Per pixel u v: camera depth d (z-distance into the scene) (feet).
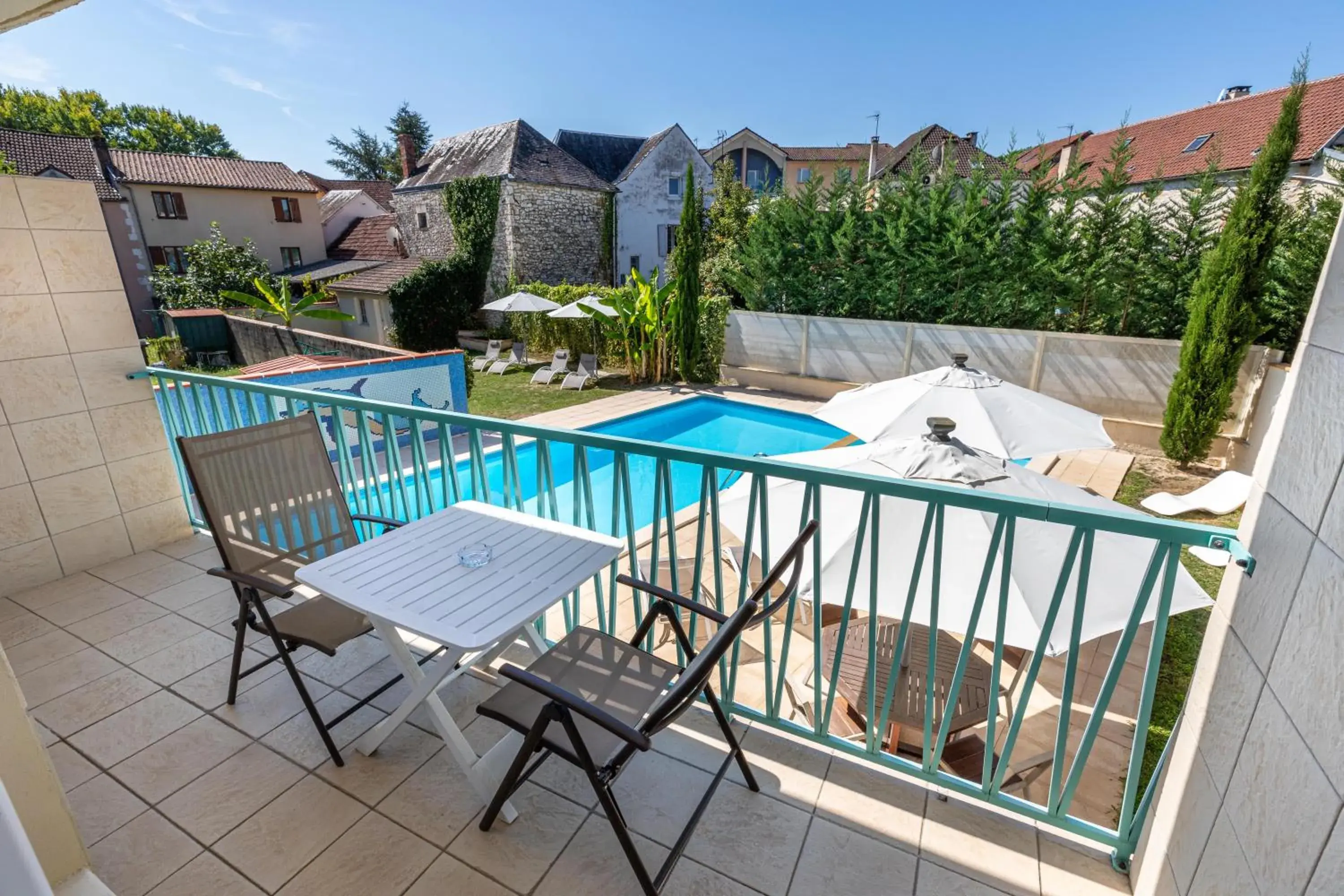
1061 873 5.86
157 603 10.75
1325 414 3.45
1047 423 16.78
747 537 7.01
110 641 9.63
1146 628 13.83
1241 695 4.14
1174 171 55.57
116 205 70.08
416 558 6.99
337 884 5.77
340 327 74.38
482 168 67.77
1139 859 5.60
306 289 66.13
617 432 36.42
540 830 6.33
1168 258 30.58
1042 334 32.78
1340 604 3.08
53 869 5.03
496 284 67.51
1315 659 3.28
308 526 8.97
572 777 6.98
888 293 38.83
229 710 8.08
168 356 56.95
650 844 6.16
